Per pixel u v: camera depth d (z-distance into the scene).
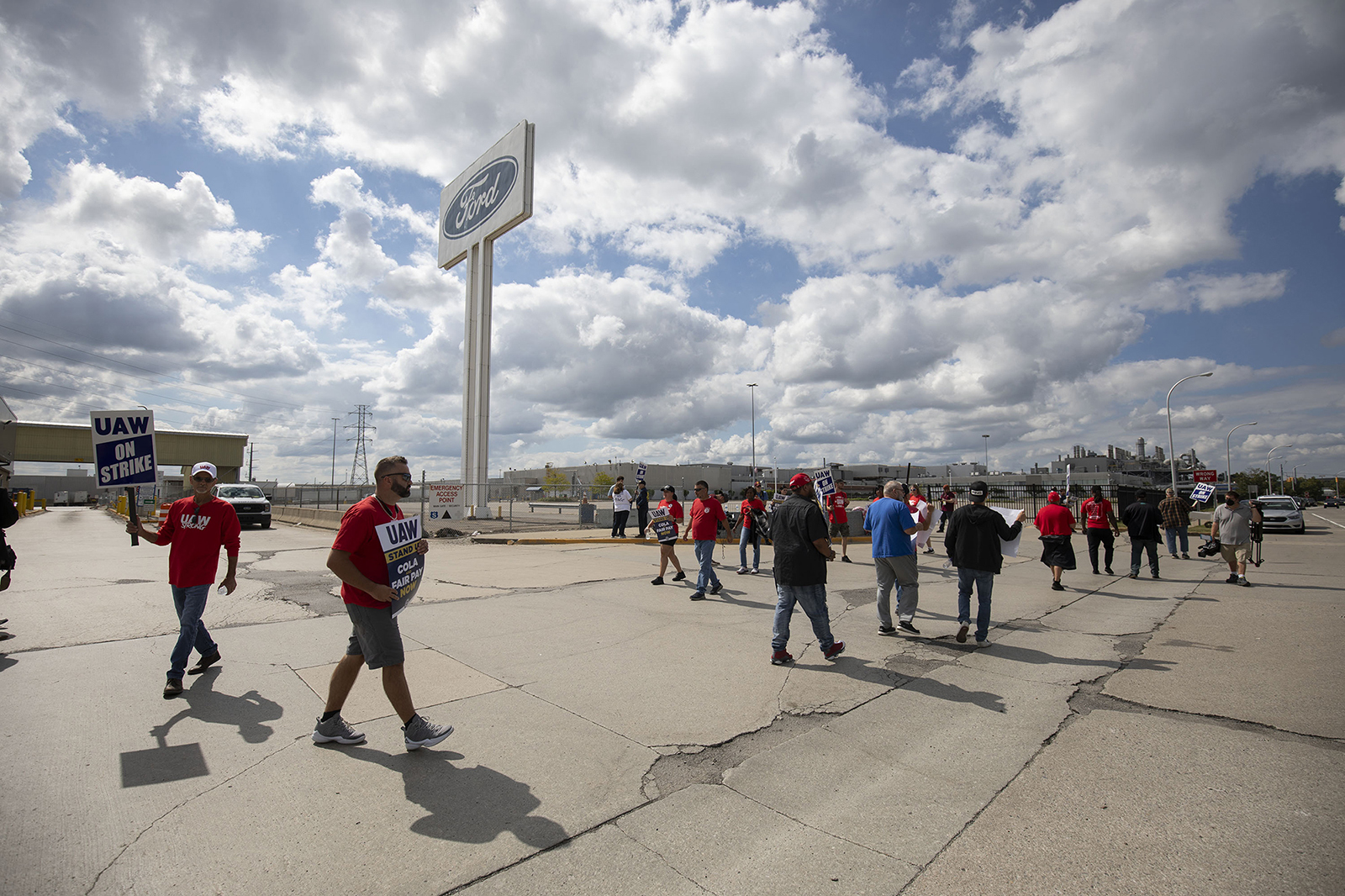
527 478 95.69
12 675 5.22
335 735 3.91
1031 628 7.63
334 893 2.54
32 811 3.12
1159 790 3.50
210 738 4.02
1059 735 4.31
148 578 10.47
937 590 10.44
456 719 4.41
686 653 6.22
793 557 5.88
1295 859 2.80
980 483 6.78
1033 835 3.05
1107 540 12.43
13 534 23.06
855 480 81.81
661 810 3.26
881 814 3.25
